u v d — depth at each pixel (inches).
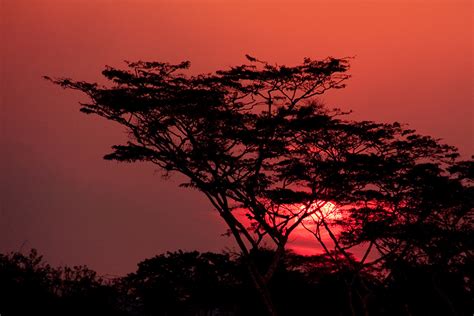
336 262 6619.1
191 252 6697.8
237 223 5959.6
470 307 7057.1
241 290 6939.0
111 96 5728.3
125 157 5895.7
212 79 5861.2
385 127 6259.8
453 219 6628.9
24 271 4488.2
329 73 5944.9
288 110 5959.6
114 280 5457.7
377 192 6368.1
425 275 6875.0
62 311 4503.0
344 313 7411.4
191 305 6496.1
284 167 6176.2
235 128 5895.7
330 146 6264.8
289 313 7303.2
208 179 6043.3
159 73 5895.7
